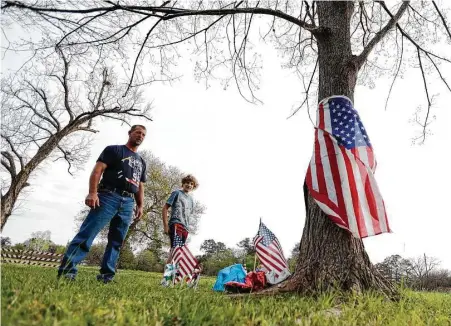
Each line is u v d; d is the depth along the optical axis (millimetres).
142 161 4852
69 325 1470
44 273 5055
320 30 5207
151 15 5004
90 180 4215
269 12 5285
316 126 4867
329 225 4434
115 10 4703
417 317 2791
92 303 2070
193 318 1980
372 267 4387
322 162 4617
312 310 2838
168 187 29453
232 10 5168
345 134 4699
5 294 1948
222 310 2373
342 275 4129
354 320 2594
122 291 3242
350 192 4383
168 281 5891
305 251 4508
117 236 4605
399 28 7566
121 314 1854
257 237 5266
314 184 4570
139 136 4656
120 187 4422
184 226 6551
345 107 4852
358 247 4402
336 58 5160
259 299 3672
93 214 4195
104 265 4551
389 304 3516
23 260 17125
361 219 4312
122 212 4523
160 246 30609
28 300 1880
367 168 4566
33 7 3742
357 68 5191
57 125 19609
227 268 5969
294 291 4117
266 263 4953
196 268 6188
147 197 29688
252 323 2123
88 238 4086
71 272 3873
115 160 4426
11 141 16484
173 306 2396
